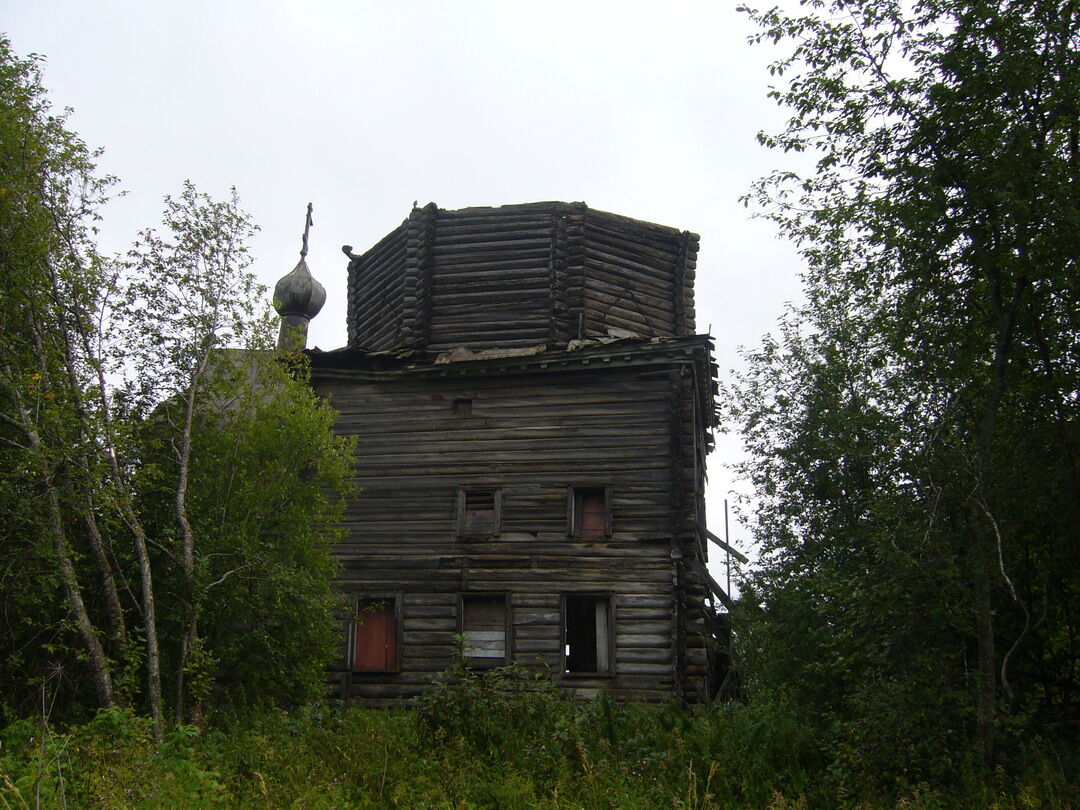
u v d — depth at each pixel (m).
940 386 14.77
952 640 14.53
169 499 17.53
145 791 11.08
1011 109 13.69
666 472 23.64
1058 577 14.89
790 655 18.95
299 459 19.50
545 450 24.34
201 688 16.12
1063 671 15.43
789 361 22.84
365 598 24.17
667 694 22.16
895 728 13.07
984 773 12.58
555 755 14.06
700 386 26.61
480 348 26.25
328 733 15.47
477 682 16.23
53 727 14.59
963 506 14.00
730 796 12.95
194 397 17.95
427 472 24.77
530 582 23.50
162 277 17.44
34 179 15.89
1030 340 14.45
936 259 13.84
